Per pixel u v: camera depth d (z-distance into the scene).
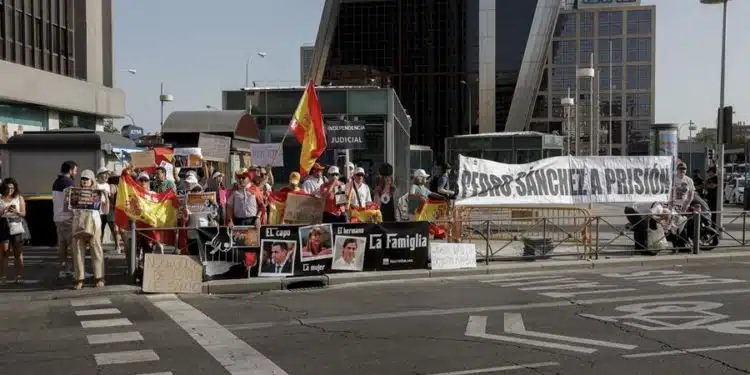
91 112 29.92
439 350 7.20
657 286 11.21
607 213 25.47
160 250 12.16
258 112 24.31
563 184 15.04
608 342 7.43
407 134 34.75
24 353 7.29
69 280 12.04
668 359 6.70
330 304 10.17
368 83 68.50
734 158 79.19
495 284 11.89
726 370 6.32
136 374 6.46
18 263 11.75
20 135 16.59
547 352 7.04
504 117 80.44
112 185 14.77
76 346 7.59
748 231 18.25
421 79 80.81
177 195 12.89
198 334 8.15
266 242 12.18
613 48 127.81
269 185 14.75
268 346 7.50
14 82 23.97
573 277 12.55
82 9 30.03
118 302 10.54
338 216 13.23
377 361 6.79
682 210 15.62
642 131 126.94
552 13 79.25
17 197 11.81
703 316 8.72
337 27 81.00
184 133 20.78
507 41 79.62
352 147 18.19
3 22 24.34
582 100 126.88
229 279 11.95
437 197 14.89
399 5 80.50
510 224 14.41
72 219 11.52
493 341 7.56
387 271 12.93
